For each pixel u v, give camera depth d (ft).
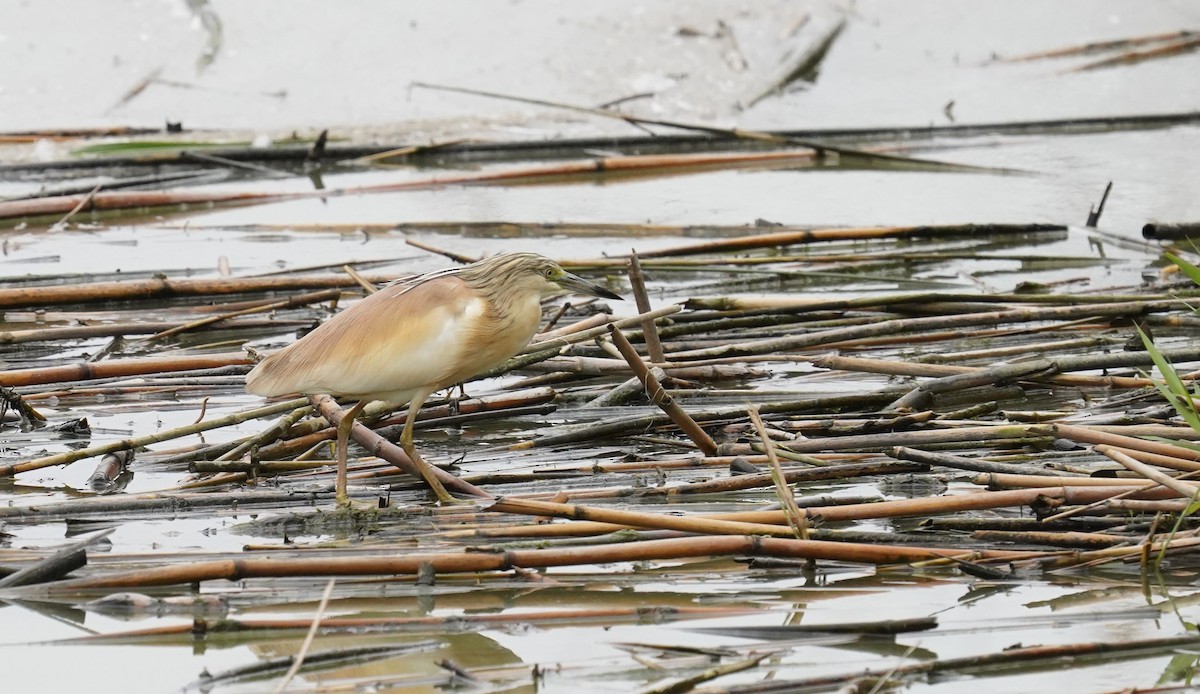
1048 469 35.68
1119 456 32.04
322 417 40.40
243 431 42.01
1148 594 30.83
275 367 35.40
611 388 44.21
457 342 35.37
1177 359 43.04
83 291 52.65
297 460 39.01
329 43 95.30
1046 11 102.99
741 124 86.33
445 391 44.34
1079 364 43.11
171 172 77.87
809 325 48.24
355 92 90.79
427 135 83.71
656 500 35.81
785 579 31.60
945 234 62.23
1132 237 61.67
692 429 38.42
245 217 68.44
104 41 94.53
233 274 56.29
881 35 99.71
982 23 101.71
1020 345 47.67
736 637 28.73
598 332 39.52
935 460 35.70
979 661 27.25
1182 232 59.36
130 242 63.62
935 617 29.35
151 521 35.06
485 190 74.23
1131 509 32.68
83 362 45.70
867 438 38.09
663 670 27.30
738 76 91.76
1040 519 33.27
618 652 28.09
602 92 90.27
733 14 98.78
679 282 57.31
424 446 40.83
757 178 76.02
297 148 79.51
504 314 36.06
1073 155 78.69
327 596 25.91
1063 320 49.29
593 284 36.78
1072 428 35.99
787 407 41.39
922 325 46.75
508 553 31.04
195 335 50.67
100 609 29.81
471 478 37.04
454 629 28.99
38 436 41.19
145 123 86.33
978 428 37.73
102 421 42.75
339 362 34.78
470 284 36.04
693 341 47.57
